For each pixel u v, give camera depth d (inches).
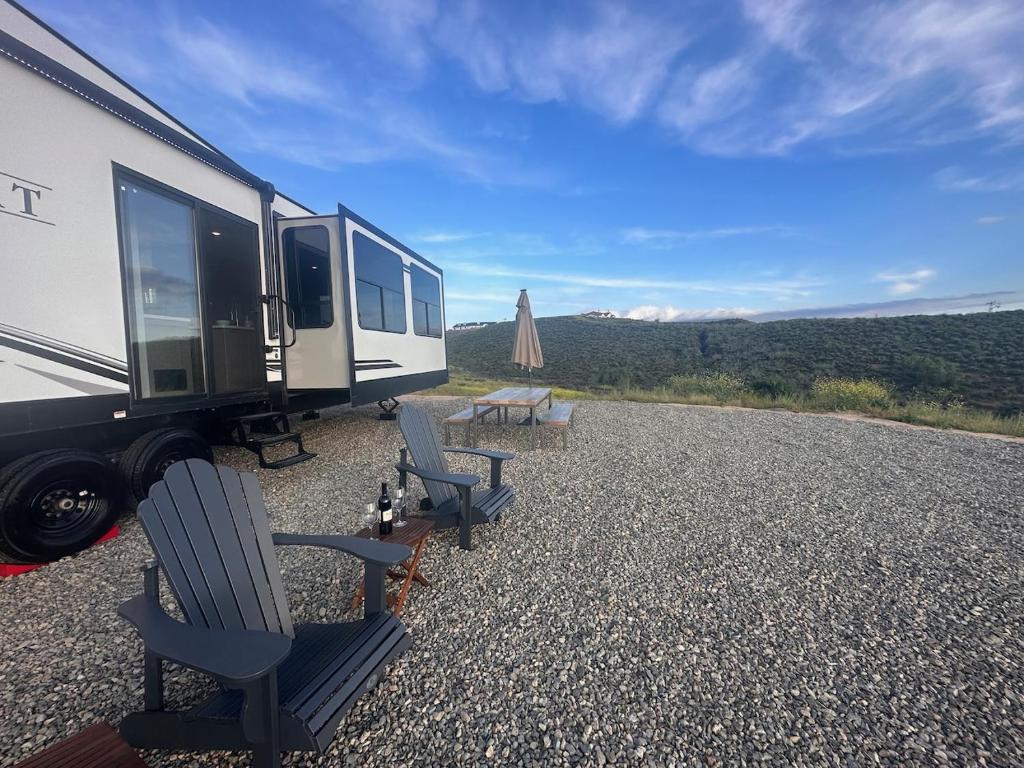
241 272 179.0
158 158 139.3
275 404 197.3
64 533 112.7
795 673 74.0
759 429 296.7
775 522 138.3
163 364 142.9
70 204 113.3
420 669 74.5
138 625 47.4
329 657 60.5
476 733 61.9
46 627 85.4
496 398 239.0
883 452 233.3
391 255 253.8
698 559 114.1
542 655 78.1
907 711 66.1
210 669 40.6
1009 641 82.7
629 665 75.7
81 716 64.2
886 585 102.2
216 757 58.0
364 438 256.1
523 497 158.9
